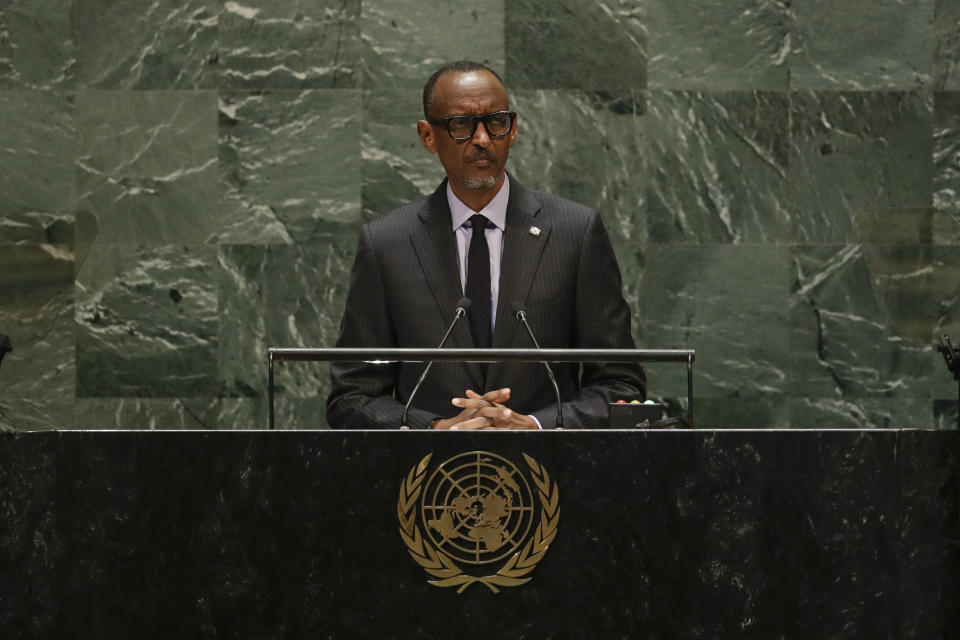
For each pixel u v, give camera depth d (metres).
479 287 14.00
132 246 20.98
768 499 9.63
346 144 21.08
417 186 21.08
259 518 9.66
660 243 21.19
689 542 9.62
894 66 21.19
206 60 21.00
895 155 21.12
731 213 21.17
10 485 9.72
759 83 21.19
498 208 14.29
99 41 20.94
